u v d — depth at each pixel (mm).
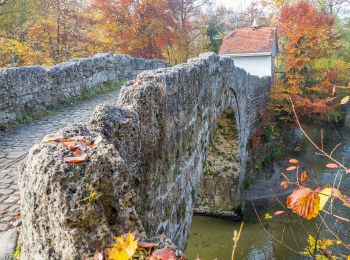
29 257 2096
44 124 6637
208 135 7430
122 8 23656
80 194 1903
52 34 22203
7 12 15180
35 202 1983
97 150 2111
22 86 6891
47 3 20828
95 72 10539
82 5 25828
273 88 20719
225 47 26141
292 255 9055
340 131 23047
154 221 3998
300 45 20953
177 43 27109
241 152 13633
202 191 13125
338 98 22906
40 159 2006
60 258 1897
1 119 6316
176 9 28047
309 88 20859
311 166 17062
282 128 20875
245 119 14789
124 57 12945
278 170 16953
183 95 5117
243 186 14344
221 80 8898
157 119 3953
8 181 4141
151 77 4027
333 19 22062
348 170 3164
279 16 23219
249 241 10742
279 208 12891
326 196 2404
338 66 23438
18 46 18297
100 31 24734
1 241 2920
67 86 8727
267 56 25016
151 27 24109
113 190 2049
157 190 4082
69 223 1857
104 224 1924
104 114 2752
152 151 3758
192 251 10391
